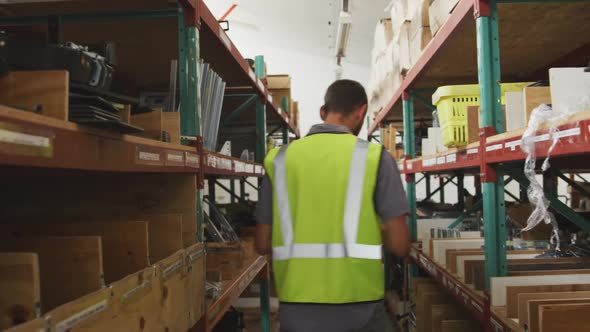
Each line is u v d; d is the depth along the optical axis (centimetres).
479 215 373
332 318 152
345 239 154
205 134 245
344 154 159
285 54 948
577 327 134
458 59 304
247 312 432
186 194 186
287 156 166
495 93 196
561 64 305
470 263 228
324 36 773
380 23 504
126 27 218
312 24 718
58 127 84
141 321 113
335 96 178
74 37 231
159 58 269
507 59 306
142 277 115
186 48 196
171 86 196
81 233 138
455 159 245
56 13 202
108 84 117
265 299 377
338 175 157
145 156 127
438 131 310
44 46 104
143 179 185
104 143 103
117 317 100
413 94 390
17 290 79
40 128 78
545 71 334
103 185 182
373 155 158
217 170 228
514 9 209
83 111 96
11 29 219
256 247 180
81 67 105
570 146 125
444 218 425
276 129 630
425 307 309
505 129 196
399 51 384
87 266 110
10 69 104
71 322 82
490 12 196
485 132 195
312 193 158
